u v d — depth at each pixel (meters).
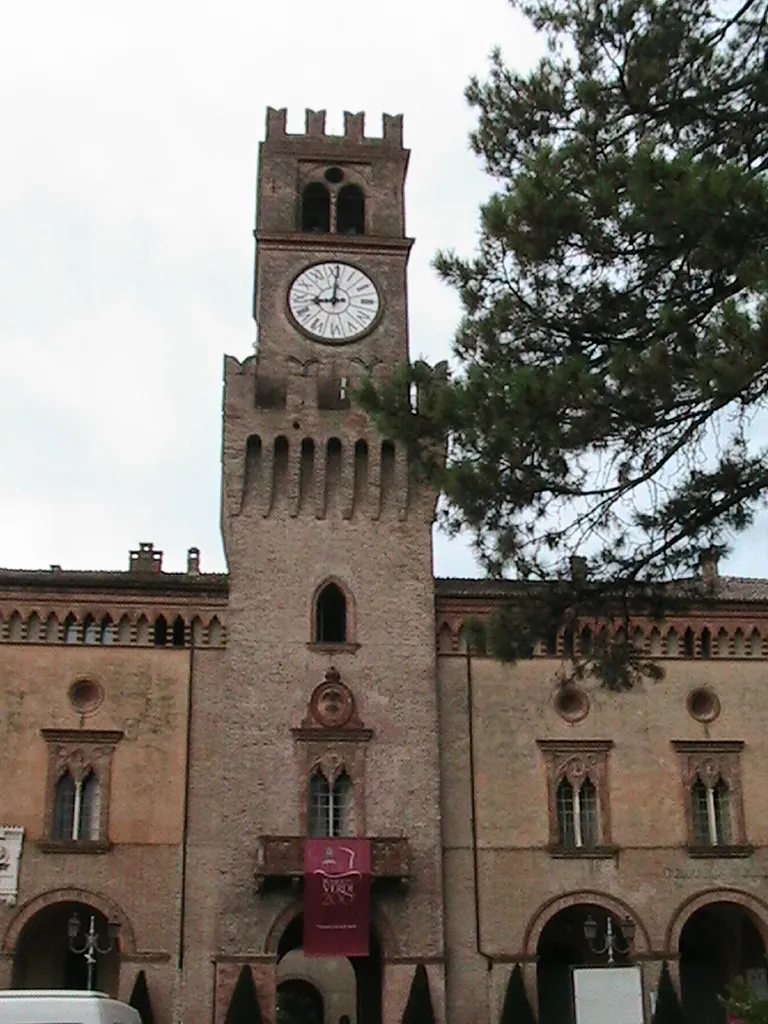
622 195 25.50
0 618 57.81
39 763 56.19
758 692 60.59
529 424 25.73
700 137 28.66
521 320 27.98
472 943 55.56
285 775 56.09
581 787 58.66
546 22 29.02
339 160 68.19
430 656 58.72
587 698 59.75
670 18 28.05
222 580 59.66
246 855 54.81
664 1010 54.69
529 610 29.66
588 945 57.97
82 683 57.56
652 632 60.72
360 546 60.09
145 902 54.75
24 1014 31.55
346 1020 70.00
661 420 25.98
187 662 58.38
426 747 57.25
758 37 28.50
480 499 27.55
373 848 54.81
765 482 26.95
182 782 56.62
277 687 57.38
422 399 28.83
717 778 59.25
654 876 57.28
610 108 28.42
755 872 57.81
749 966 58.75
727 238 24.22
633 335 27.45
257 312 64.50
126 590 58.75
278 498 60.50
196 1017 53.53
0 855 54.50
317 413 61.56
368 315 64.62
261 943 53.72
